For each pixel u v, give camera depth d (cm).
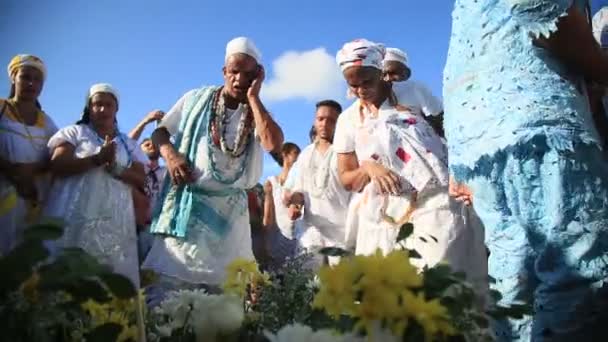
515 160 190
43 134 407
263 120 361
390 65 370
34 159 396
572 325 179
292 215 464
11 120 398
